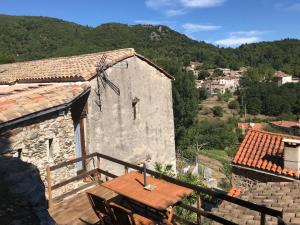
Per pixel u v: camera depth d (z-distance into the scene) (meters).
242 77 110.06
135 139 13.03
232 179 12.04
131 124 12.82
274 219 6.29
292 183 8.70
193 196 9.66
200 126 52.19
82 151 11.27
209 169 29.09
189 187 5.37
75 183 10.02
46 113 8.93
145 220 5.64
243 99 82.94
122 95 12.36
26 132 8.56
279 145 12.14
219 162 35.19
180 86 35.44
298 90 80.19
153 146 13.95
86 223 6.40
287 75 105.12
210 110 77.50
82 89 10.42
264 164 11.25
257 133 13.15
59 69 12.80
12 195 4.15
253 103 79.75
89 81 11.07
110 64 11.73
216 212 7.14
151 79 13.66
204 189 5.06
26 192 4.22
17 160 4.96
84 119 11.23
